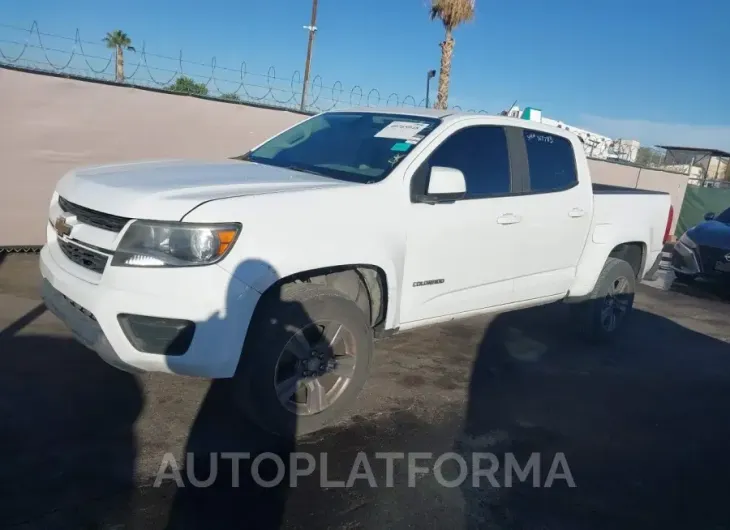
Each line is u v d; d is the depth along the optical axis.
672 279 10.77
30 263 6.83
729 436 4.36
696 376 5.58
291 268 3.26
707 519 3.30
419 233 3.95
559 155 5.22
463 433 3.98
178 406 3.89
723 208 17.86
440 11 15.30
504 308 4.90
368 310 3.97
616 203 5.78
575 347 6.01
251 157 4.75
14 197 7.10
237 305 3.07
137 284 2.99
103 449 3.33
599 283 5.79
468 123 4.45
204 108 8.20
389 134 4.35
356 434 3.81
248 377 3.34
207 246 3.01
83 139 7.43
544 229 4.91
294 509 3.02
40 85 7.03
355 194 3.63
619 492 3.48
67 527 2.71
